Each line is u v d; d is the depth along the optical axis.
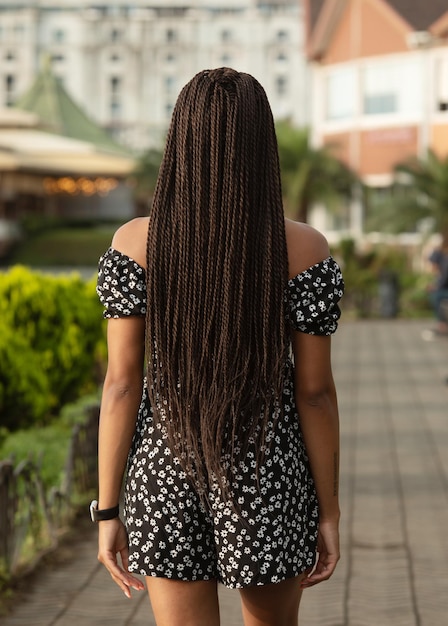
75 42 142.62
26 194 55.19
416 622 4.48
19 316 8.78
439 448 8.91
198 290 2.41
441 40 36.09
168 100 144.50
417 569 5.30
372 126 38.06
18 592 4.84
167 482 2.42
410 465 8.13
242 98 2.41
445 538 5.92
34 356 8.36
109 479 2.50
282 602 2.49
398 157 37.38
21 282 8.88
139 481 2.45
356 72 38.47
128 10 145.25
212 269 2.40
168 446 2.42
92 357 10.20
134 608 4.67
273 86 144.25
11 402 7.95
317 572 2.55
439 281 21.56
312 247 2.46
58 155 42.22
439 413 11.05
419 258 32.72
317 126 40.06
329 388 2.49
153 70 144.12
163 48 144.12
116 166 42.03
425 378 14.44
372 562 5.43
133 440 2.51
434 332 21.94
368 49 38.03
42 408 8.16
